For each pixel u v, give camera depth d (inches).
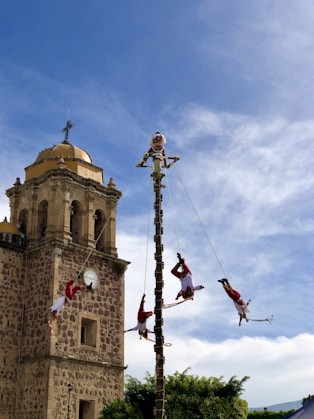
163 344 693.9
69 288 1160.2
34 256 1531.7
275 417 1753.2
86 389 1419.8
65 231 1515.7
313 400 684.1
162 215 751.1
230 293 758.5
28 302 1491.1
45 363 1371.8
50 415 1322.6
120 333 1569.9
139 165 773.9
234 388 1471.5
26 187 1640.0
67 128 1775.3
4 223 1566.2
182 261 751.1
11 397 1393.9
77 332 1454.2
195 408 1398.9
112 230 1648.6
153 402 1439.5
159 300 708.7
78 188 1596.9
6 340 1433.3
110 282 1595.7
